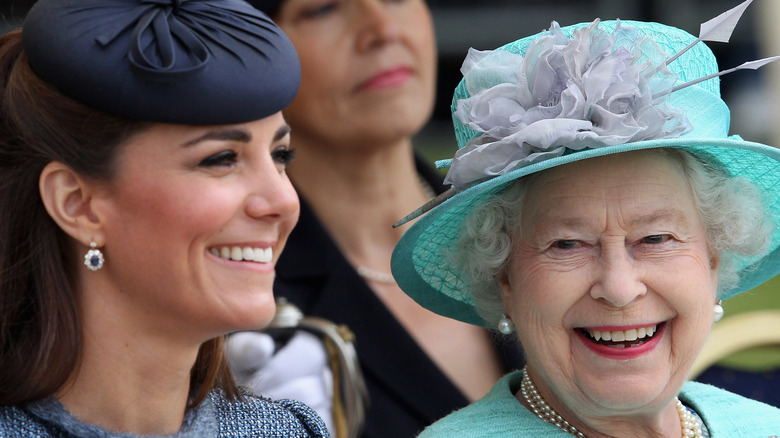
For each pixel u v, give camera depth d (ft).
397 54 45.78
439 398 44.19
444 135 113.91
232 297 25.52
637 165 28.91
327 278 45.09
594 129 27.63
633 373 29.40
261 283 26.02
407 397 43.86
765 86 110.11
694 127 29.91
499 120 28.78
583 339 29.99
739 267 33.60
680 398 33.68
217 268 25.36
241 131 24.94
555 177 29.17
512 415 31.60
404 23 45.91
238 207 25.09
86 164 24.47
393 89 45.85
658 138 27.94
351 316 44.60
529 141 27.84
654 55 28.73
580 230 29.01
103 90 23.89
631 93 27.68
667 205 28.96
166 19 24.50
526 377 32.68
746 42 112.68
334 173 47.75
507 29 113.80
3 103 25.04
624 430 31.27
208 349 28.68
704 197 30.12
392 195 48.80
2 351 25.43
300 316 40.16
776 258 34.86
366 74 45.32
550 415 31.53
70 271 25.93
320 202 47.93
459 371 46.70
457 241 32.58
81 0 24.68
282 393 38.37
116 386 26.22
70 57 23.94
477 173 29.17
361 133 46.01
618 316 29.09
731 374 46.09
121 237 24.93
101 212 24.88
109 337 25.94
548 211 29.32
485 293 32.76
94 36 24.08
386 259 48.52
